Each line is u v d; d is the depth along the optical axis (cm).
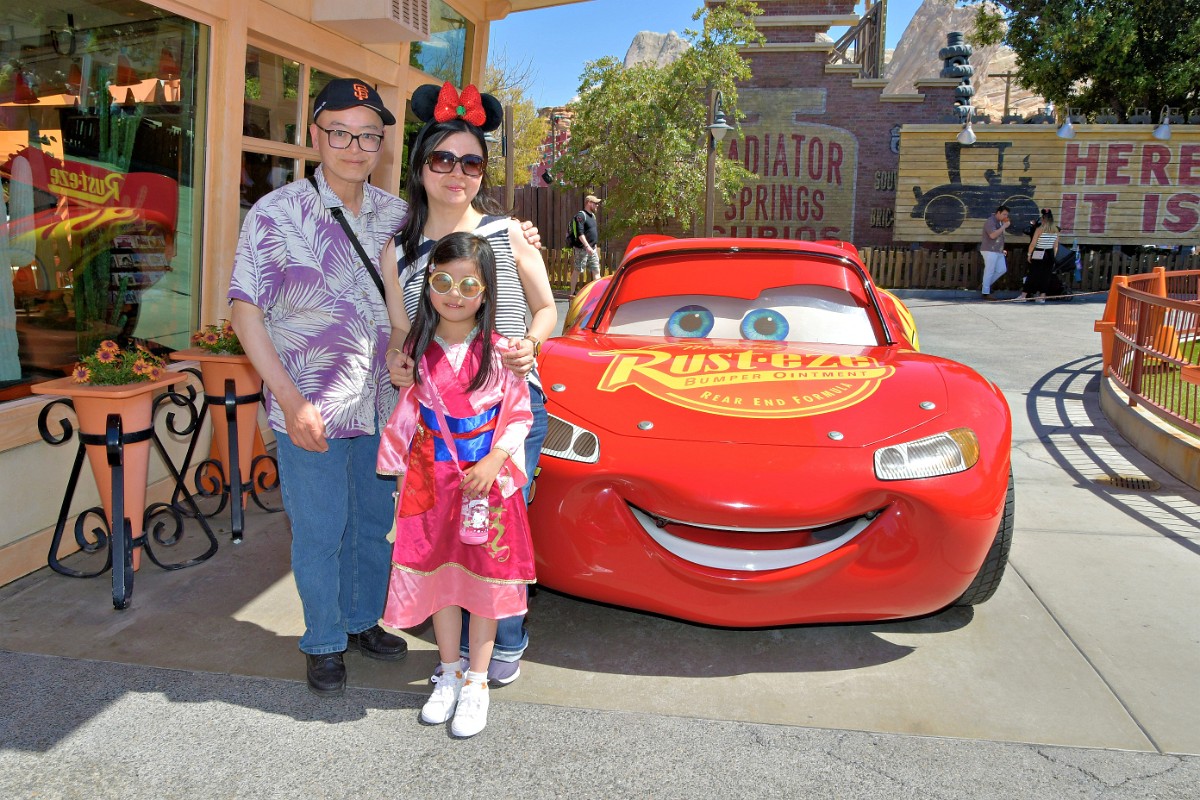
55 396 378
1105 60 1892
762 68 1870
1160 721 266
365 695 280
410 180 261
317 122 268
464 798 229
